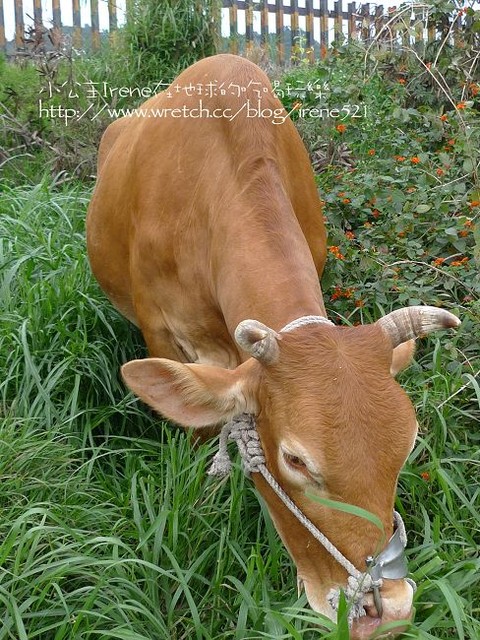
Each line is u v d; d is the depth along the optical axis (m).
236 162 2.14
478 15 3.33
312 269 1.98
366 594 1.59
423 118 3.16
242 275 1.98
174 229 2.32
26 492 2.17
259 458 1.74
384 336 1.67
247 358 1.94
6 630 1.79
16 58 5.23
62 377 2.60
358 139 3.29
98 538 1.89
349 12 6.81
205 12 4.80
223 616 1.95
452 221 2.77
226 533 2.02
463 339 2.55
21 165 4.40
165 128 2.41
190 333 2.38
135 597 1.92
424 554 1.91
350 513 1.59
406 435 1.57
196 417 1.74
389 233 2.79
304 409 1.58
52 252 2.98
